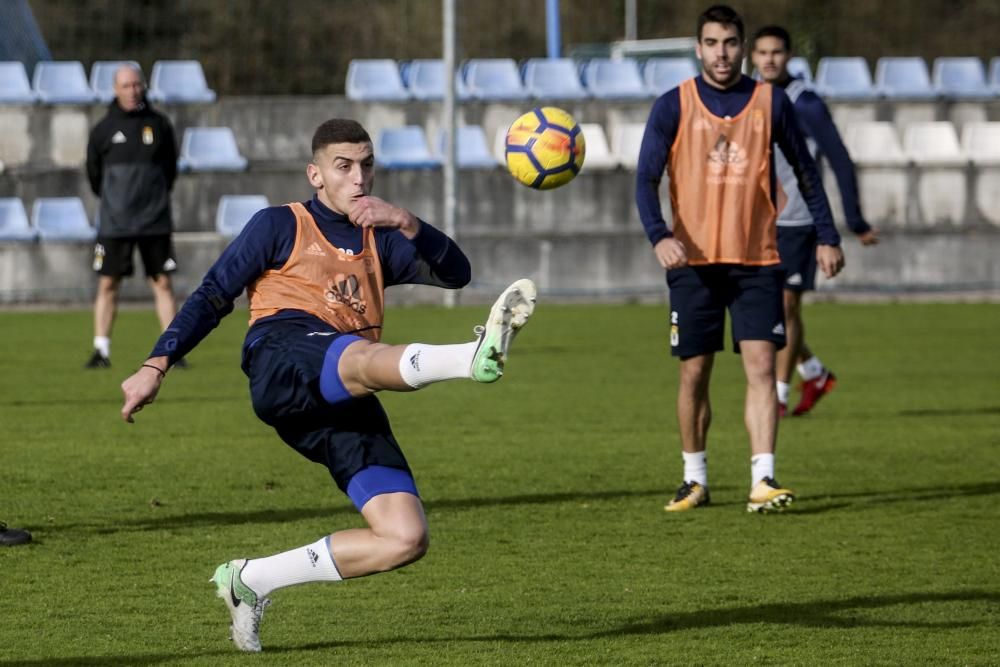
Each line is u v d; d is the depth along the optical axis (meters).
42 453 31.28
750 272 25.50
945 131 79.38
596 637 17.55
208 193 72.94
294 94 89.75
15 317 62.81
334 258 16.67
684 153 25.53
